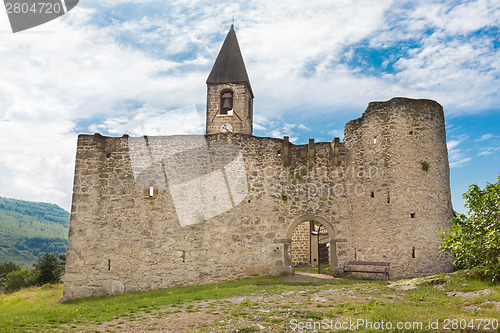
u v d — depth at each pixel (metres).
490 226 13.30
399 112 19.48
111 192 20.55
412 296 12.09
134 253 19.88
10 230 137.50
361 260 19.00
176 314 11.36
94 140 21.03
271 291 14.48
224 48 31.97
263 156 21.11
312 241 26.38
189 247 19.95
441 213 19.05
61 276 44.44
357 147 20.33
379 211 18.89
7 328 10.07
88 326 10.51
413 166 19.02
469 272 14.07
